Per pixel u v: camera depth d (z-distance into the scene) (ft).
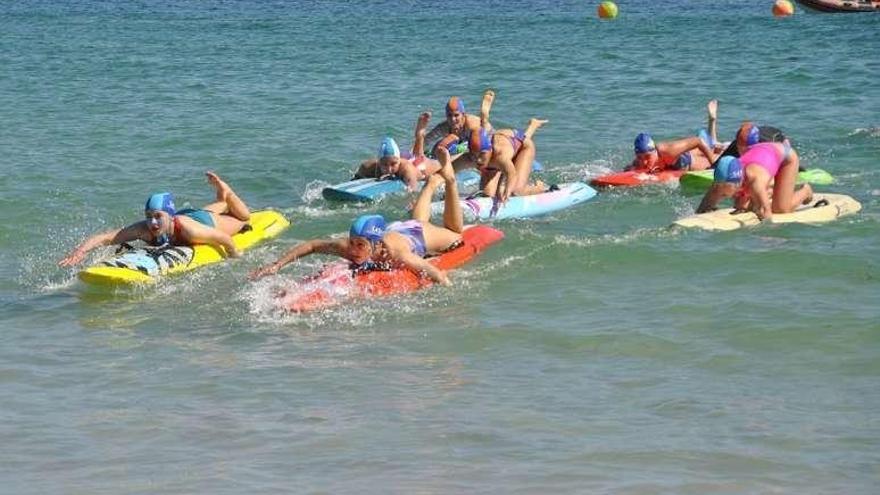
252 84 111.04
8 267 51.34
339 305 44.24
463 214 58.23
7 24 175.32
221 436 31.99
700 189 64.23
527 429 32.07
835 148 77.10
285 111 95.61
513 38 147.84
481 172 62.39
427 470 29.30
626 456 30.07
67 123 89.40
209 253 51.06
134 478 29.19
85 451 31.09
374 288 45.42
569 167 73.72
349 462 29.94
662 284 46.50
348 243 46.21
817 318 41.55
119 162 74.90
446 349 39.50
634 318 42.29
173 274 48.98
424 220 51.19
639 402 34.12
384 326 42.09
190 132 85.56
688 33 149.69
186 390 35.86
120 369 38.04
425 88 108.37
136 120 90.79
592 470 29.17
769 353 38.32
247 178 70.64
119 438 32.01
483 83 110.83
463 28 161.07
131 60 130.21
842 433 31.48
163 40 151.74
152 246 51.08
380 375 36.94
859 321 41.06
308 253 46.85
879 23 154.40
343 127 88.69
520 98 102.42
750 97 100.01
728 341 39.55
